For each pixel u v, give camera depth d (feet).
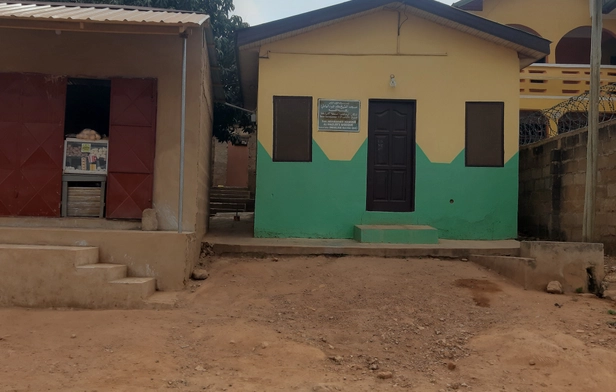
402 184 28.81
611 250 24.32
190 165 22.22
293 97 28.14
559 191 28.86
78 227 21.84
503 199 28.48
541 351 13.67
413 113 28.76
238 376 12.64
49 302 18.07
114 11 21.58
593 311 17.15
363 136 28.19
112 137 21.97
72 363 13.16
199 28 22.29
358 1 27.37
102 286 18.02
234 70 42.11
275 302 18.56
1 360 13.21
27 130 21.94
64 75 22.08
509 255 24.35
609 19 47.65
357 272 21.66
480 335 15.49
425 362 13.91
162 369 12.90
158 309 17.92
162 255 19.72
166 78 22.24
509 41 27.96
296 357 13.83
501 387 12.25
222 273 21.86
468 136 28.63
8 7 20.38
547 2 47.42
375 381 12.60
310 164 27.99
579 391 11.93
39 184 21.89
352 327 16.24
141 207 21.98
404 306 18.01
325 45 28.32
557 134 30.63
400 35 28.55
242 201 54.95
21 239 19.77
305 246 24.49
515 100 28.68
